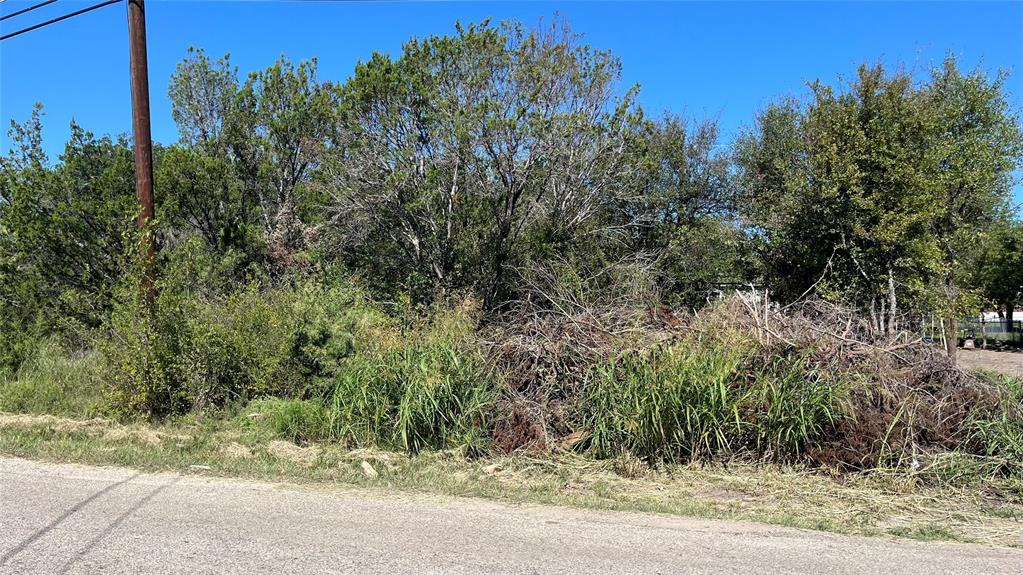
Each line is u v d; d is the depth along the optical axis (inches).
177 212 552.7
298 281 482.3
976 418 284.7
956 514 217.2
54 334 442.0
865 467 265.4
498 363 340.2
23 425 310.5
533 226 618.2
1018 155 608.7
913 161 522.3
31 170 509.4
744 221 672.4
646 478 257.8
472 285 576.4
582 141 593.6
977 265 1073.5
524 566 157.3
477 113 548.4
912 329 513.3
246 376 367.6
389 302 521.0
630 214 741.9
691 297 709.3
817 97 582.6
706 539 181.6
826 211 539.2
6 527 176.4
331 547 166.4
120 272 483.5
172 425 328.5
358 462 266.2
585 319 358.0
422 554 163.3
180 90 816.9
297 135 665.0
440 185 587.8
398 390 305.0
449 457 279.3
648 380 281.1
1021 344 1328.7
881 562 166.6
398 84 568.4
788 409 271.4
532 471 263.4
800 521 203.3
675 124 823.7
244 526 180.9
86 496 205.5
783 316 336.5
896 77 542.6
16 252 501.7
